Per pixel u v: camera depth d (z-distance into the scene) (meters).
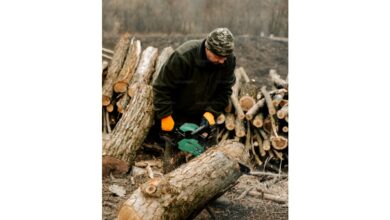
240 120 4.71
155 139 4.72
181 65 4.23
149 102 4.64
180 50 4.24
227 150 4.06
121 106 4.74
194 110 4.45
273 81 4.87
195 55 4.23
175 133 4.30
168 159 4.38
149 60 4.81
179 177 3.79
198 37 4.69
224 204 4.40
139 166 4.59
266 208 4.41
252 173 4.67
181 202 3.71
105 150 4.53
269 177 4.66
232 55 4.32
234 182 4.10
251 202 4.45
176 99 4.41
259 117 4.71
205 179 3.83
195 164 3.90
